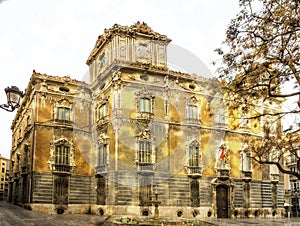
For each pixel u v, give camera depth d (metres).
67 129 39.94
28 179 38.66
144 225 19.95
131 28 31.73
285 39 13.08
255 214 42.12
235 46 13.74
